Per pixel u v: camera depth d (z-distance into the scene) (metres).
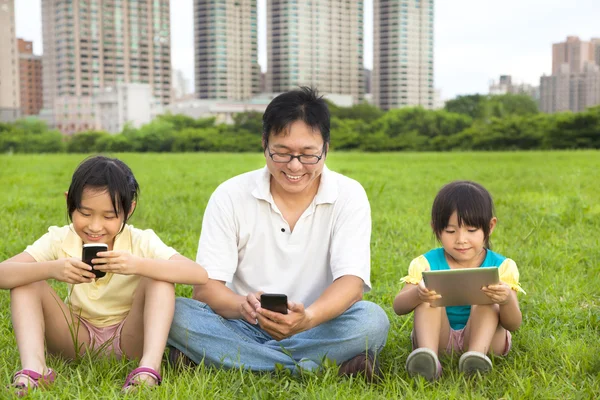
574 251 5.64
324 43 113.75
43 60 117.50
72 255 2.93
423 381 2.71
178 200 9.73
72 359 2.95
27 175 15.36
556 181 12.28
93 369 2.74
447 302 2.88
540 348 3.19
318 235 3.03
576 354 3.06
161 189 11.58
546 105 92.50
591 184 11.53
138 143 62.62
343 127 62.97
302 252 3.03
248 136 63.16
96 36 114.50
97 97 93.62
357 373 2.82
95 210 2.74
